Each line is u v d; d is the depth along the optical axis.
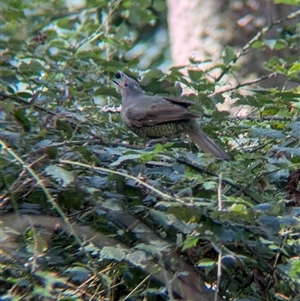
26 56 12.51
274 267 8.65
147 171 9.38
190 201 8.21
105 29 14.84
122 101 12.96
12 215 8.53
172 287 8.64
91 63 12.93
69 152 9.27
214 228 7.91
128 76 13.63
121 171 8.84
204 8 19.62
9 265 8.27
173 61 20.34
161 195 8.23
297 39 14.84
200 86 12.12
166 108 12.23
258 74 18.67
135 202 8.73
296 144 10.55
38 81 11.97
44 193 8.64
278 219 7.73
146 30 22.55
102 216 8.81
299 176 9.41
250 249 8.59
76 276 8.47
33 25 15.55
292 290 8.95
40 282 8.24
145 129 12.52
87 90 12.48
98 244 8.80
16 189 8.56
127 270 8.93
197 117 11.75
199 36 19.66
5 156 8.67
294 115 11.34
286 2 11.59
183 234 8.70
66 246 9.02
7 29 13.77
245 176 9.42
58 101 11.80
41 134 9.23
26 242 8.31
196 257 8.88
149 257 8.25
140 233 8.69
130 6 15.04
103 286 8.73
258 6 19.38
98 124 11.10
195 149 11.88
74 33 14.72
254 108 12.82
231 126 11.23
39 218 8.65
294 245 8.64
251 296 8.97
